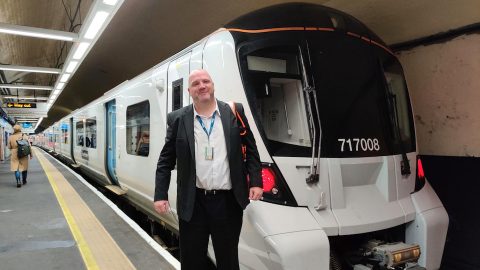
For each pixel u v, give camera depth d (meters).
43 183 9.51
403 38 4.90
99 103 8.76
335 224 2.79
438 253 3.28
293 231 2.60
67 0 7.68
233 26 3.29
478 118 4.11
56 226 4.97
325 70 3.15
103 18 5.66
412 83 4.92
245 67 2.97
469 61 4.16
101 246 4.05
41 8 8.30
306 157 2.88
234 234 2.29
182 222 2.33
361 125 3.19
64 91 20.72
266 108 3.04
